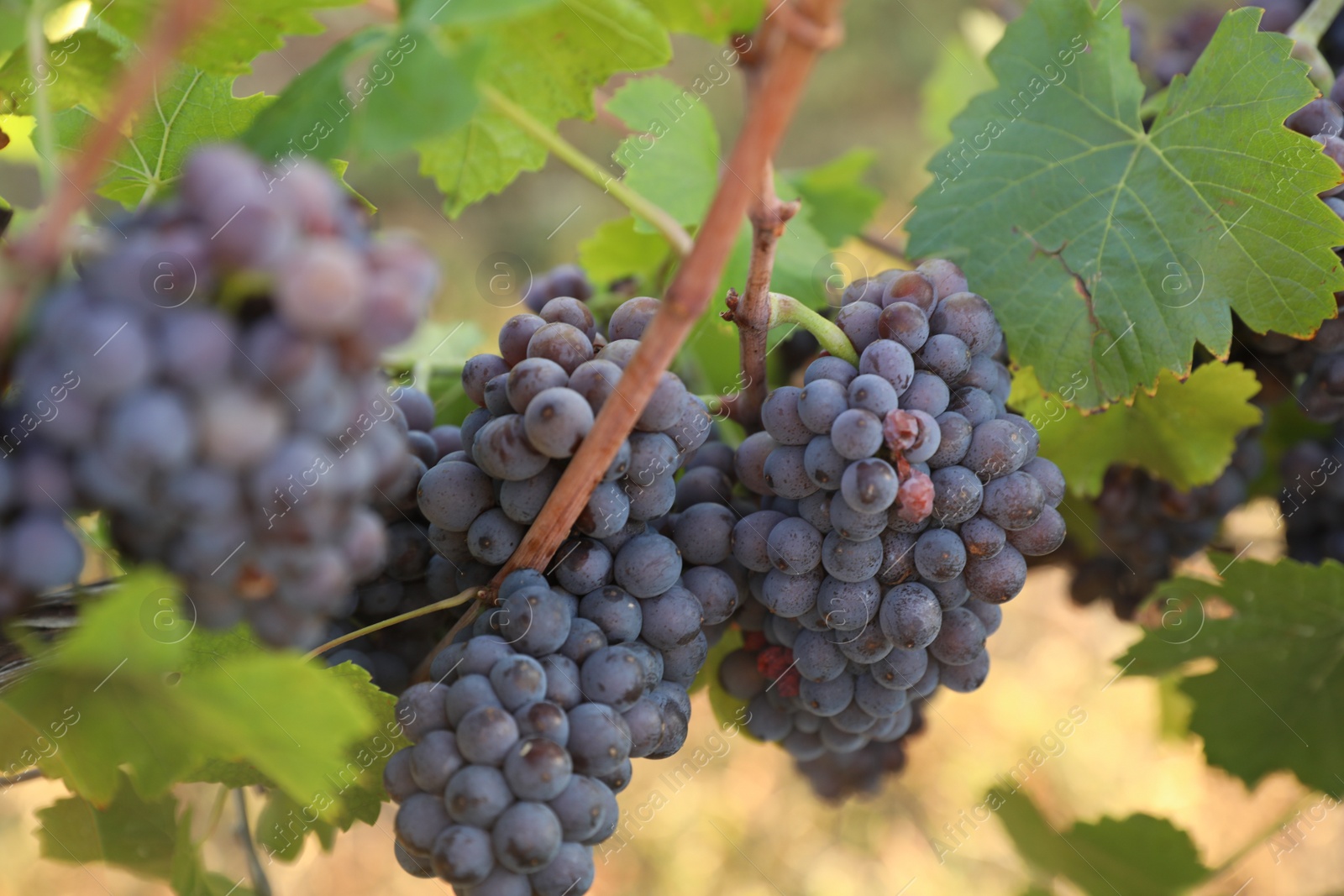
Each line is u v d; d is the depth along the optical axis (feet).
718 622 1.65
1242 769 2.05
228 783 1.67
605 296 2.07
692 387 2.01
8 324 1.25
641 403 1.46
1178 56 2.10
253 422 1.26
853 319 1.64
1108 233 1.80
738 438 1.79
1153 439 1.90
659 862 3.40
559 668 1.56
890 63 5.57
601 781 1.56
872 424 1.57
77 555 1.31
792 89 1.34
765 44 1.38
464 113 1.36
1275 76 1.76
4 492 1.28
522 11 1.37
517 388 1.53
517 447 1.52
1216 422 1.87
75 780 1.60
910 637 1.62
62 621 1.40
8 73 1.60
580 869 1.53
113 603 1.30
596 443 1.48
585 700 1.56
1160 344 1.77
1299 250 1.74
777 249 1.94
